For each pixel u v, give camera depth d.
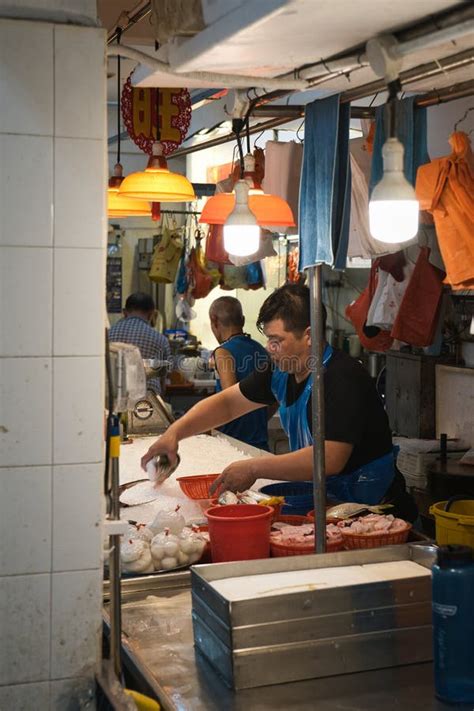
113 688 1.82
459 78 2.48
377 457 3.11
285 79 2.14
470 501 2.59
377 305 5.20
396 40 1.74
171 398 7.91
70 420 1.88
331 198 2.45
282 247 8.28
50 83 1.83
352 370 3.05
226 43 1.82
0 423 1.85
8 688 1.89
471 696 1.80
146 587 2.44
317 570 2.15
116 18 4.56
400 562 2.24
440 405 5.87
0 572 1.87
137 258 10.39
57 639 1.91
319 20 1.64
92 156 1.86
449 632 1.79
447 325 5.77
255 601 1.86
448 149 5.25
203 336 9.77
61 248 1.86
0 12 1.82
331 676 1.92
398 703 1.80
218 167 8.52
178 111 4.68
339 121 2.47
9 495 1.86
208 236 5.37
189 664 2.00
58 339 1.87
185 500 3.16
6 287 1.83
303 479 2.89
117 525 1.91
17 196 1.83
